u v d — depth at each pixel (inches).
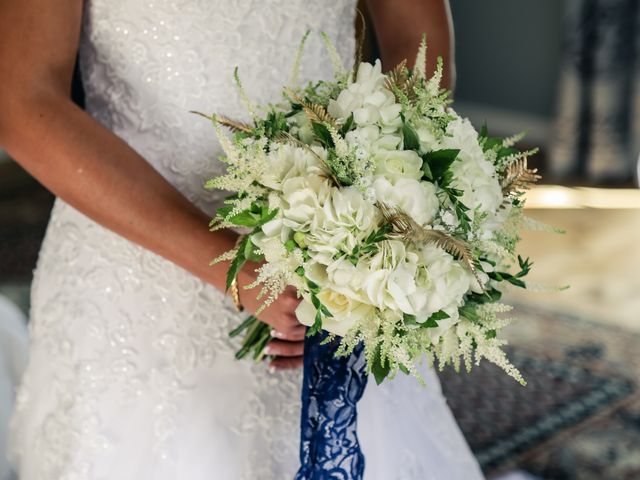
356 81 47.7
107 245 56.1
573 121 248.5
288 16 56.1
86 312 55.7
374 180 43.1
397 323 43.4
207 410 55.0
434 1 64.7
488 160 47.6
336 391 49.5
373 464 56.7
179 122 55.3
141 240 49.8
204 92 55.1
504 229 47.4
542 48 275.9
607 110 243.4
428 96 45.4
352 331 43.6
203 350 55.7
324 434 49.5
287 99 48.1
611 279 174.7
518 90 285.3
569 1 242.7
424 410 61.9
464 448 64.0
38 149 48.8
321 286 42.8
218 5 54.6
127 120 55.7
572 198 230.4
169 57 54.5
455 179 44.2
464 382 135.9
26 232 199.2
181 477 54.0
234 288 48.8
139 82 54.9
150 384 55.1
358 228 42.1
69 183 48.9
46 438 55.8
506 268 48.7
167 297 55.7
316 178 42.9
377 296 42.1
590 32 241.8
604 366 139.9
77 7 51.5
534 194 234.7
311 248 42.4
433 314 43.4
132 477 54.1
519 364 141.0
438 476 60.5
